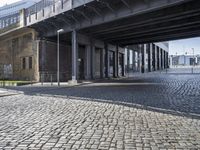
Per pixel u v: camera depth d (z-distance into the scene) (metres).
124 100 16.31
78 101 16.33
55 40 49.84
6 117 10.77
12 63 53.19
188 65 132.25
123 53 64.19
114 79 49.69
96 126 8.84
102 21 37.44
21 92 24.53
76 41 43.75
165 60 115.81
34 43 48.12
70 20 42.16
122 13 34.34
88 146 6.49
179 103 14.45
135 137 7.33
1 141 7.07
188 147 6.35
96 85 33.56
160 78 47.69
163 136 7.42
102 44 53.91
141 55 81.50
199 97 17.36
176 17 34.84
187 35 51.31
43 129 8.45
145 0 30.88
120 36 50.09
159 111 11.84
